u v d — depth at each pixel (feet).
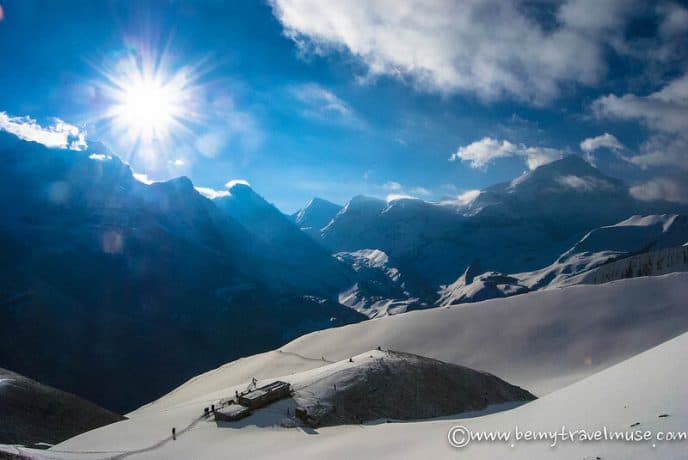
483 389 226.79
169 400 359.87
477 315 398.62
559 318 367.66
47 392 246.06
